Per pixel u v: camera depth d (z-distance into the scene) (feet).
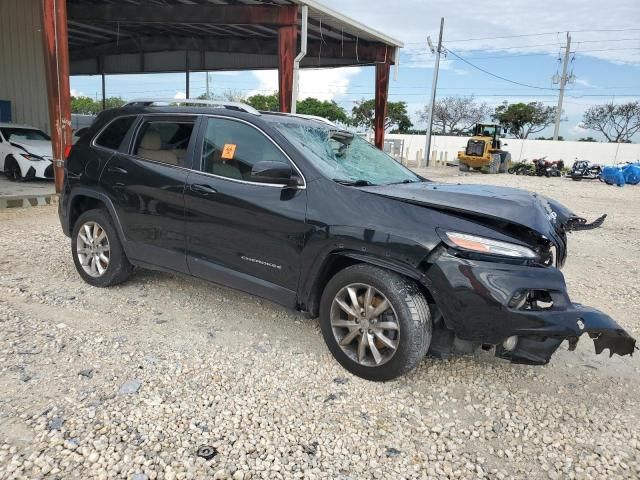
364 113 201.16
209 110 14.38
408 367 11.05
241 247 13.11
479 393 11.60
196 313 15.17
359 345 11.68
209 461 8.74
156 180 14.66
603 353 14.12
